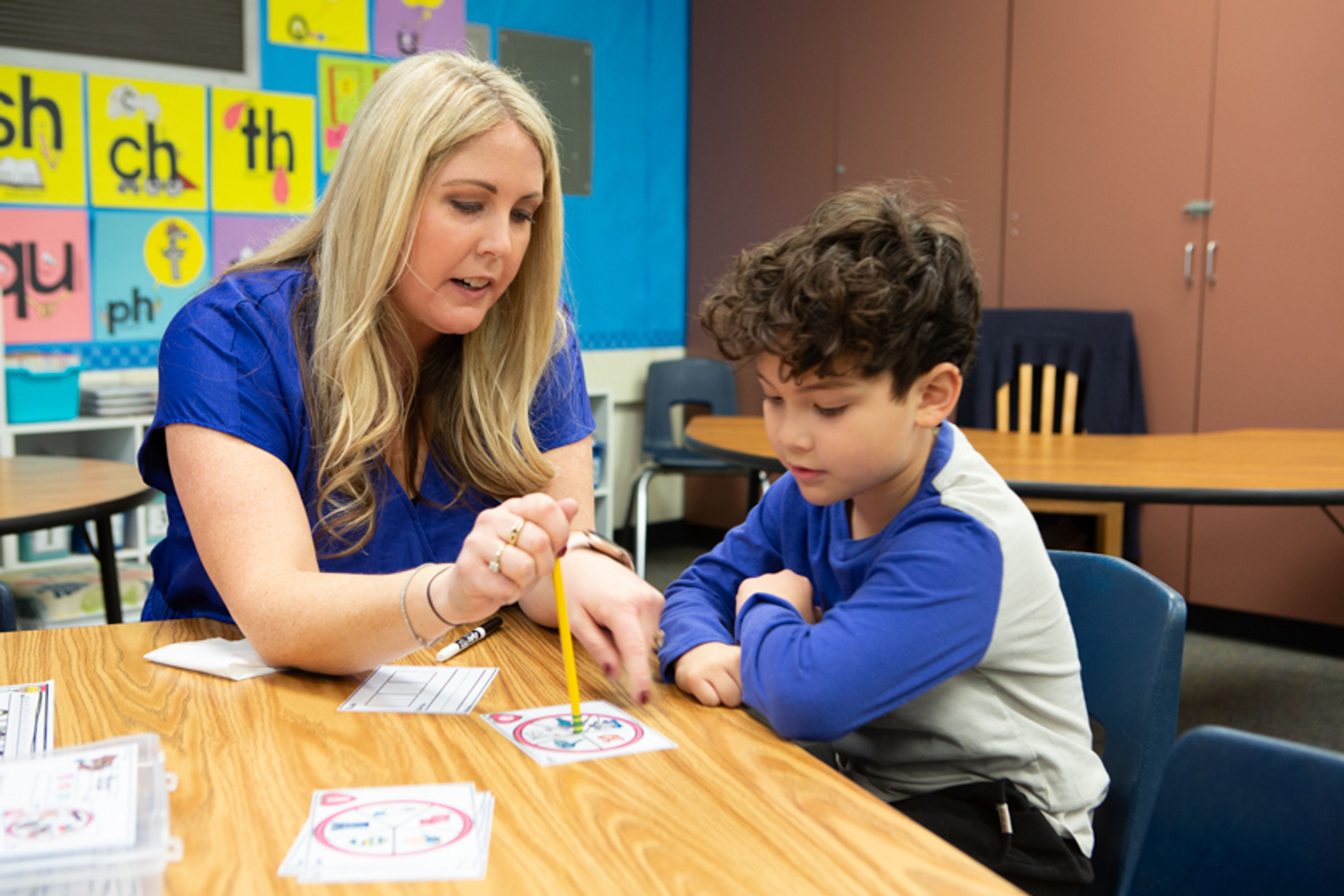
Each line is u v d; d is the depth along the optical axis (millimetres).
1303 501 2025
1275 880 630
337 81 3816
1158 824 680
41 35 3170
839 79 4379
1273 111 3328
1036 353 3672
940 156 4105
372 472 1190
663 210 4879
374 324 1123
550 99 4406
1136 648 1039
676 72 4855
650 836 650
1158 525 3676
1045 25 3783
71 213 3281
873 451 885
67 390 3146
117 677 950
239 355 1099
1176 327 3592
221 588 1003
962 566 902
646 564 4594
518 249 1132
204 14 3484
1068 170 3777
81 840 590
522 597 1028
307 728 829
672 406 4547
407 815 671
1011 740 938
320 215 1216
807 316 839
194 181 3521
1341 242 3240
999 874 868
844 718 863
